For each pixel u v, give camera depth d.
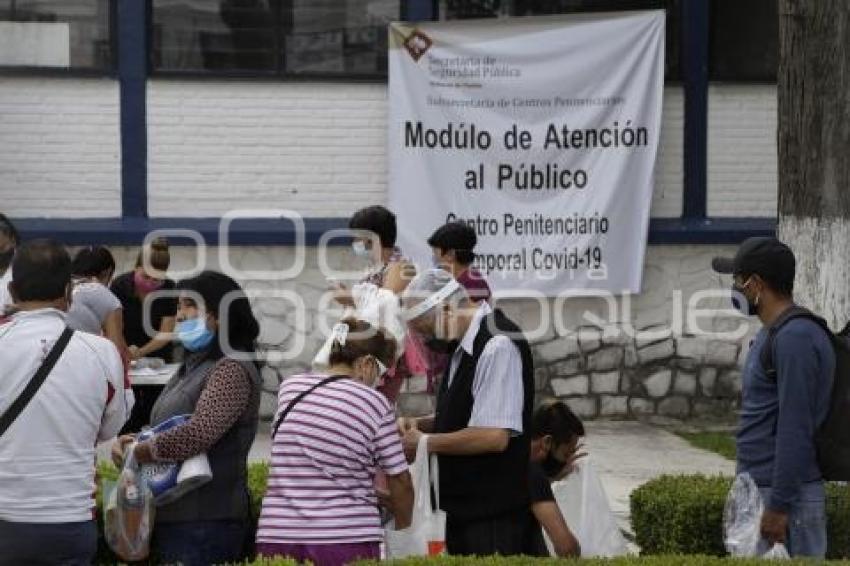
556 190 27.25
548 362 27.59
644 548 15.38
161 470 12.47
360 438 12.00
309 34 27.02
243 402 12.52
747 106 28.05
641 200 27.38
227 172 26.92
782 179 17.84
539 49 27.05
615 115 27.27
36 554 11.47
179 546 12.62
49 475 11.45
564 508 13.95
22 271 11.73
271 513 12.03
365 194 27.22
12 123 26.44
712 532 14.70
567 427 13.71
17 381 11.48
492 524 12.69
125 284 21.78
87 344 11.78
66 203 26.61
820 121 17.39
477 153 27.05
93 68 26.56
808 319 12.08
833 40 17.28
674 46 27.97
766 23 27.98
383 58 27.19
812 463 12.05
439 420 12.82
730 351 27.95
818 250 17.44
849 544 14.07
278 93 26.97
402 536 12.45
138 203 26.69
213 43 26.83
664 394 27.92
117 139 26.64
